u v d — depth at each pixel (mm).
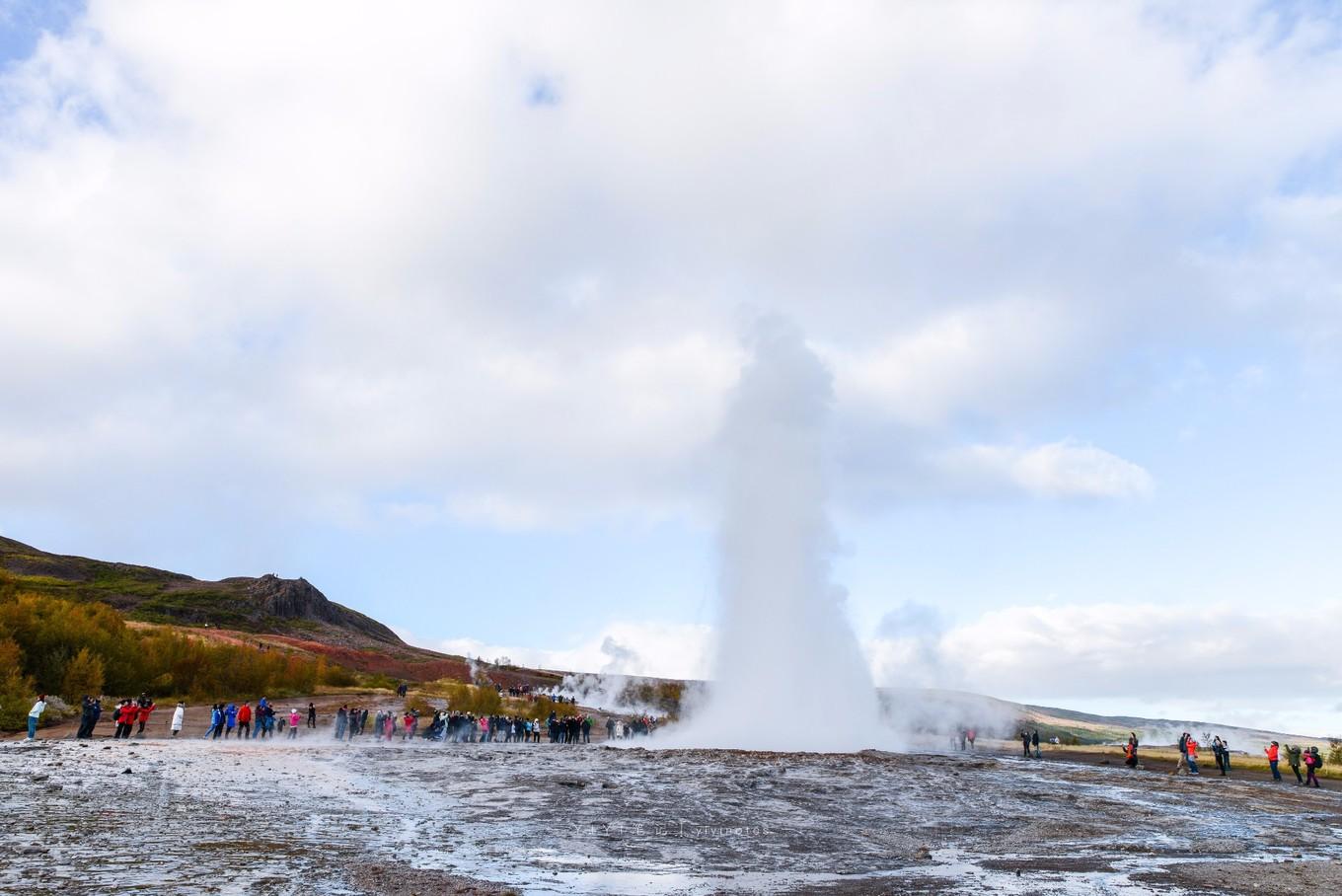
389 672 120500
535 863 13180
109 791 19031
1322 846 17594
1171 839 17703
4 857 11391
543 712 75250
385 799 20312
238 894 9750
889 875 13133
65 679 50125
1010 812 20953
